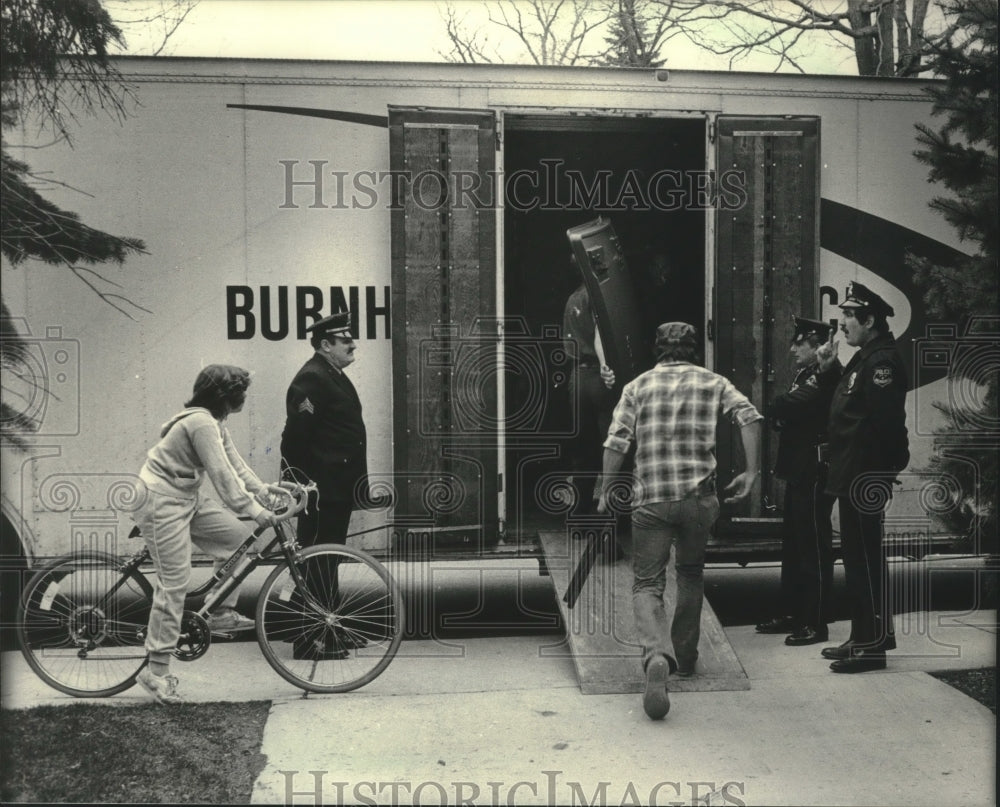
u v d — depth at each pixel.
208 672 4.75
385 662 4.47
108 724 4.07
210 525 4.39
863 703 4.31
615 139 6.62
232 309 5.04
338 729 4.05
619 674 4.49
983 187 4.82
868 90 5.40
